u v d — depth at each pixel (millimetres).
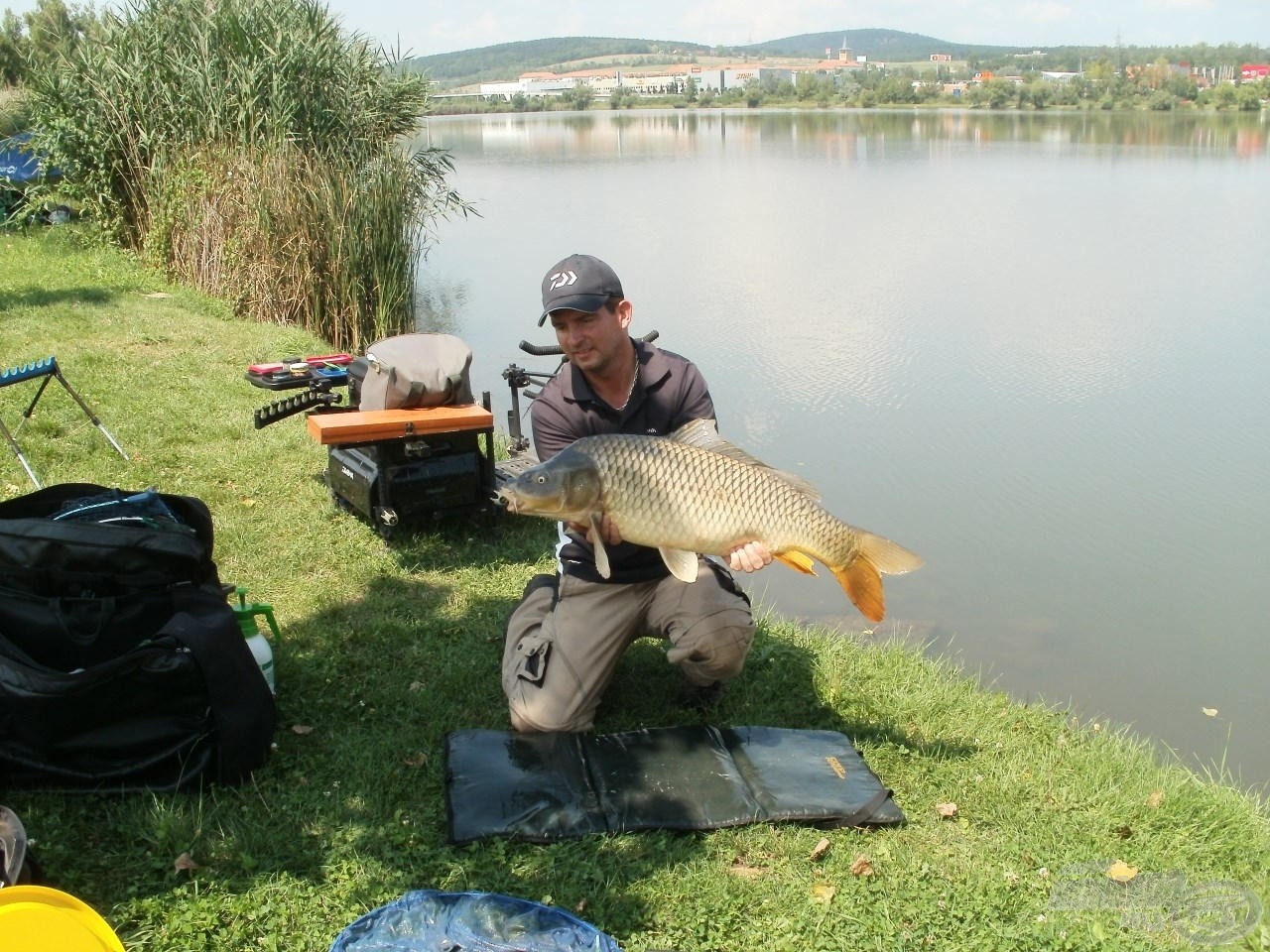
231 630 3535
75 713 3371
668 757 3693
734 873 3271
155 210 13516
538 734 3783
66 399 7664
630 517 3240
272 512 5957
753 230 21203
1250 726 5164
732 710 4191
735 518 3258
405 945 2842
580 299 3471
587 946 2861
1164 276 16469
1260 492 8164
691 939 3025
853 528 3344
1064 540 7320
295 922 3000
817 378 11086
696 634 3795
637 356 3768
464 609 4953
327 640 4586
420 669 4383
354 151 14492
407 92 15789
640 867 3246
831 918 3109
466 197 26703
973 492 8172
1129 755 4199
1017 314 13898
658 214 23625
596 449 3203
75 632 3484
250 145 13320
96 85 14406
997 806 3684
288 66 14227
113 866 3158
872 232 20922
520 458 6227
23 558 3475
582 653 3795
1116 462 8812
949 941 3057
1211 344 12477
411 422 5324
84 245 14750
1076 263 17609
